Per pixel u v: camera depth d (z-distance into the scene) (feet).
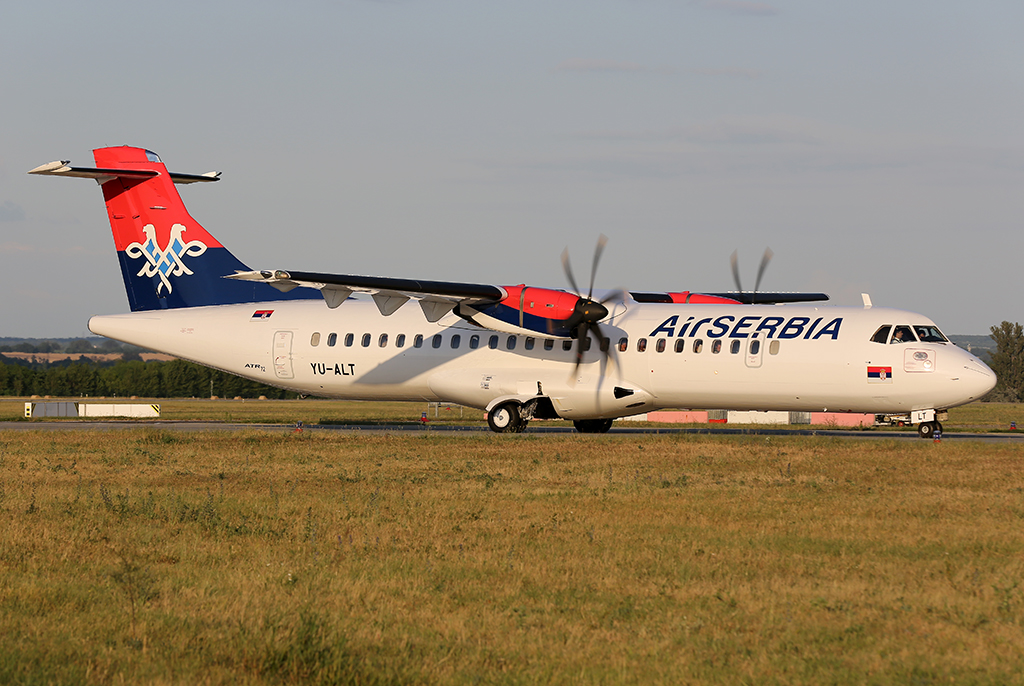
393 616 106.83
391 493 196.95
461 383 358.23
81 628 100.27
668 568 129.59
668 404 345.51
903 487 204.13
